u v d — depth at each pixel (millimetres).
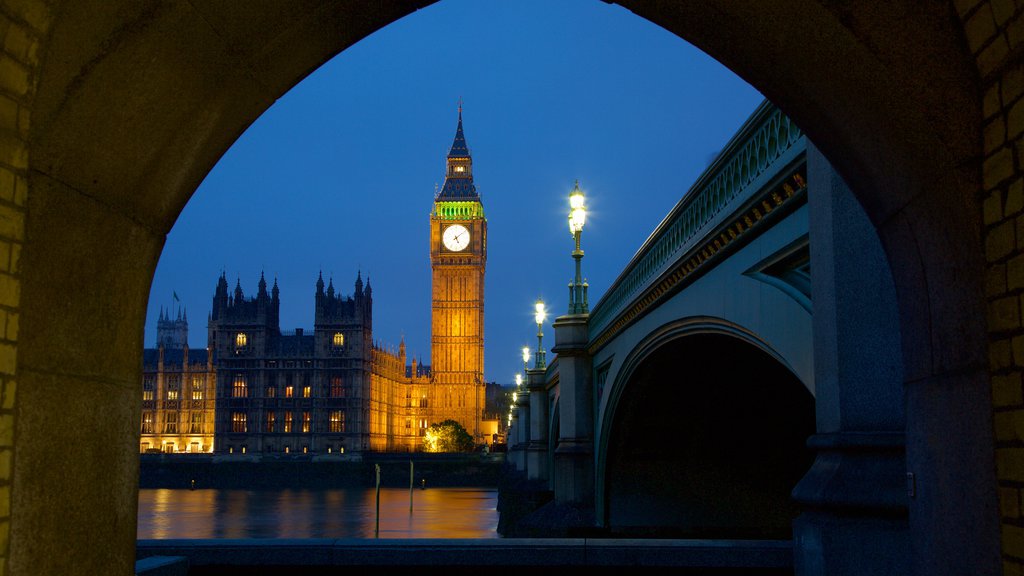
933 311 5062
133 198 4629
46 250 3969
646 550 9617
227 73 4785
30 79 3656
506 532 55688
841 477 7555
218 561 9617
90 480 4340
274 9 4629
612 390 25078
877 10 4582
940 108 4594
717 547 9586
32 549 3818
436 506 97125
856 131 5258
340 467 150125
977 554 4531
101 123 4152
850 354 7715
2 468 3580
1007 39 4137
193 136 4879
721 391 23328
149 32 4098
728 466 27047
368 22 5262
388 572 9656
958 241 4699
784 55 5195
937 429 5023
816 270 8383
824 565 7375
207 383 187500
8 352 3609
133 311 4859
